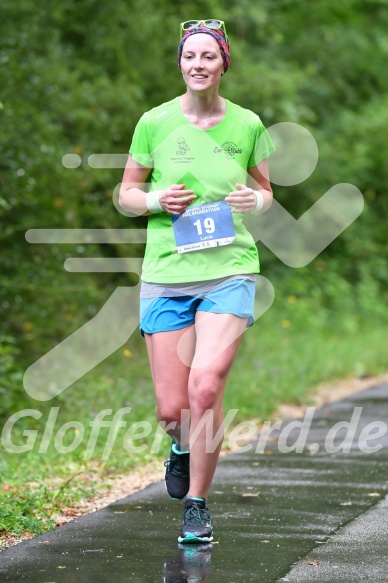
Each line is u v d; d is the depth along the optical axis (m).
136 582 8.58
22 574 8.80
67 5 24.44
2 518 10.34
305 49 38.88
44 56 23.53
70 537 10.12
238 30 32.78
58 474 13.40
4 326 19.64
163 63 27.05
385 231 39.41
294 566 9.09
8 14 21.23
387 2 42.50
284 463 14.45
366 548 9.73
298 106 34.09
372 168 39.00
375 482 13.02
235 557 9.40
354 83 41.88
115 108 24.20
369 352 28.80
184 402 10.04
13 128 19.92
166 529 10.45
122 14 26.42
